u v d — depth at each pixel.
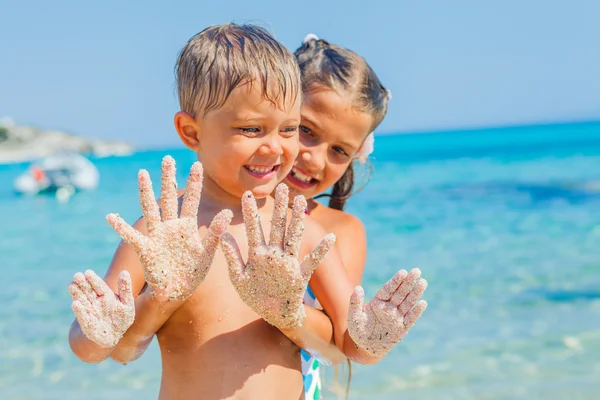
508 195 23.27
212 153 2.17
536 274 11.18
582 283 10.40
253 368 2.14
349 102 3.01
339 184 3.77
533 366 7.12
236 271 1.98
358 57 3.23
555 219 17.39
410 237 15.80
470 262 12.45
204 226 2.25
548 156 43.09
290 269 1.95
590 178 27.20
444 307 9.50
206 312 2.16
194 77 2.17
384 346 2.01
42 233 20.48
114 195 33.62
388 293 1.99
